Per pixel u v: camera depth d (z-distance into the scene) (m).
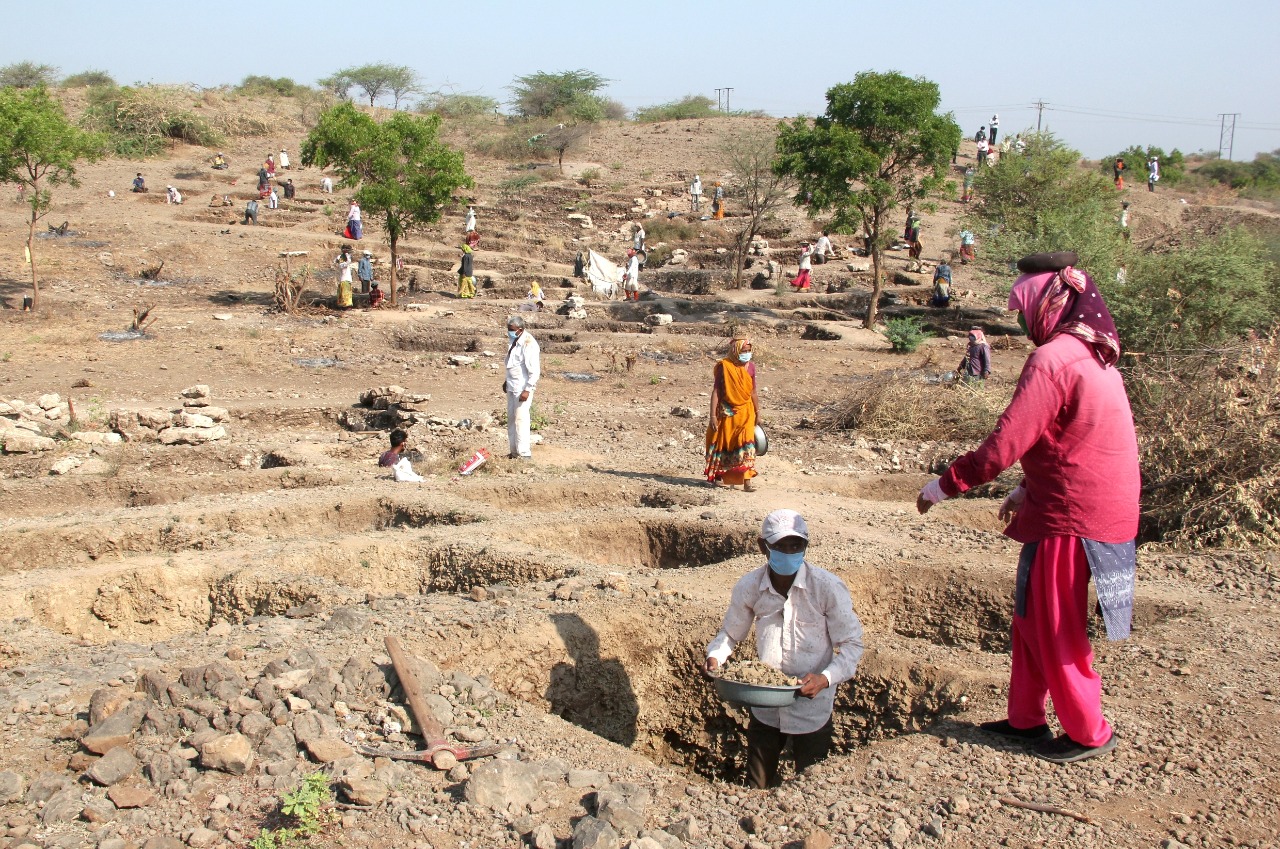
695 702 6.20
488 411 14.77
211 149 45.75
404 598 6.68
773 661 4.71
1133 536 4.24
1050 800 4.13
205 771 4.27
